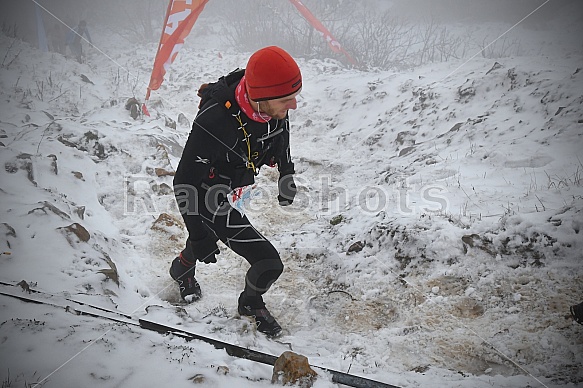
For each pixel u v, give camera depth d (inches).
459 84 355.6
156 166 265.6
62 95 438.0
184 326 140.1
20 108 397.7
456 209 210.8
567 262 173.5
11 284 142.1
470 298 167.8
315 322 167.8
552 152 245.1
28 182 212.5
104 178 253.4
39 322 122.9
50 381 103.0
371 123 373.7
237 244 146.9
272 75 122.1
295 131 390.3
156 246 212.4
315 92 448.5
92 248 179.0
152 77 359.3
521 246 181.2
